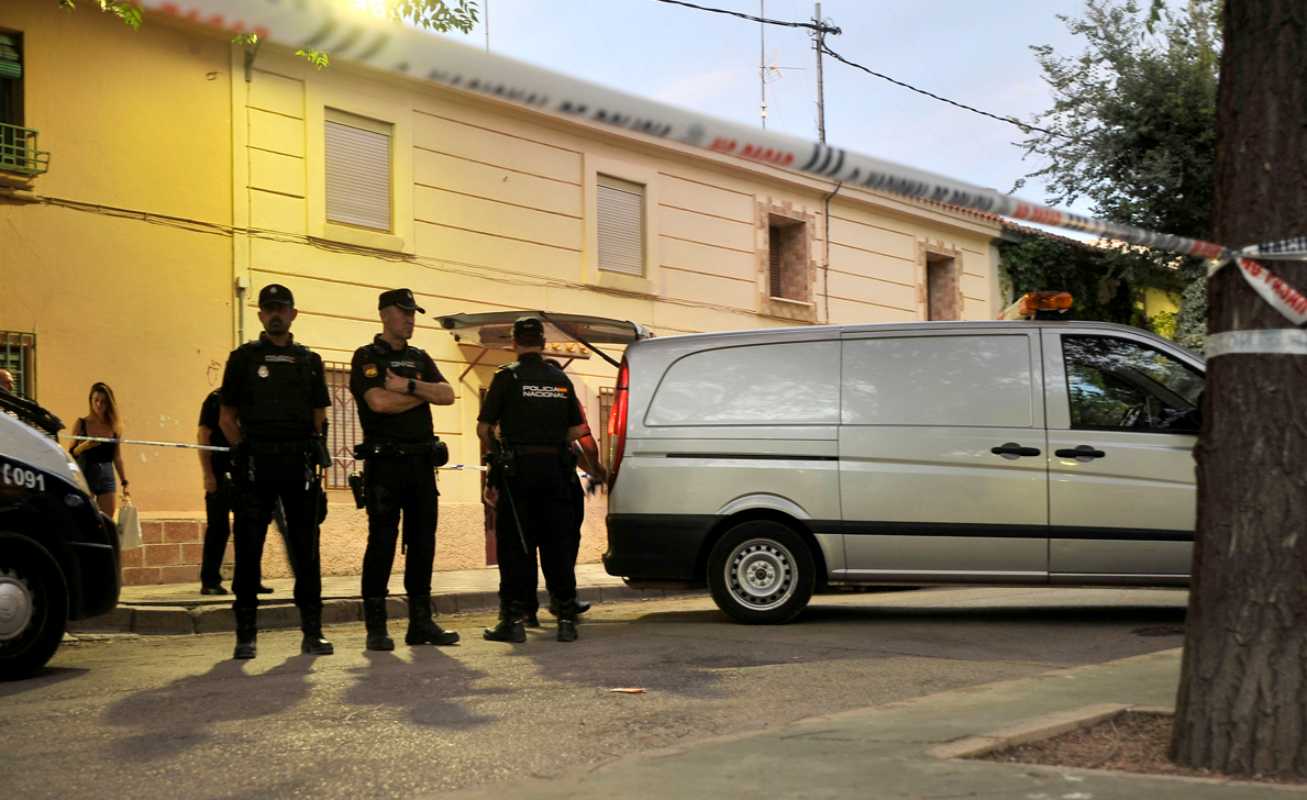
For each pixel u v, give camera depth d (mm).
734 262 20094
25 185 12352
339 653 7887
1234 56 4410
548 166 17391
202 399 13648
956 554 9008
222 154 13945
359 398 8094
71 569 7297
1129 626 8938
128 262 13125
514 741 5133
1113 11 17094
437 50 2824
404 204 15633
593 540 17719
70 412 12625
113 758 4910
